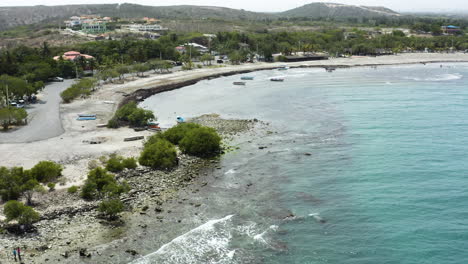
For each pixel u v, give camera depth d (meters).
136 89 176.38
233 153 105.06
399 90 185.75
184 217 71.69
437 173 88.62
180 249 62.25
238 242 64.31
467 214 70.81
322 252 61.59
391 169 91.88
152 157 92.06
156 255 60.66
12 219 64.50
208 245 63.41
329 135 119.56
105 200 73.44
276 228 68.44
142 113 123.69
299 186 84.75
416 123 128.88
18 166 88.44
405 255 60.16
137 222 69.62
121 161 91.69
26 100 154.00
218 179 88.44
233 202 77.62
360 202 76.81
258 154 104.31
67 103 151.00
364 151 104.44
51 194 75.56
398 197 78.19
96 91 172.62
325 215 72.50
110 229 67.06
